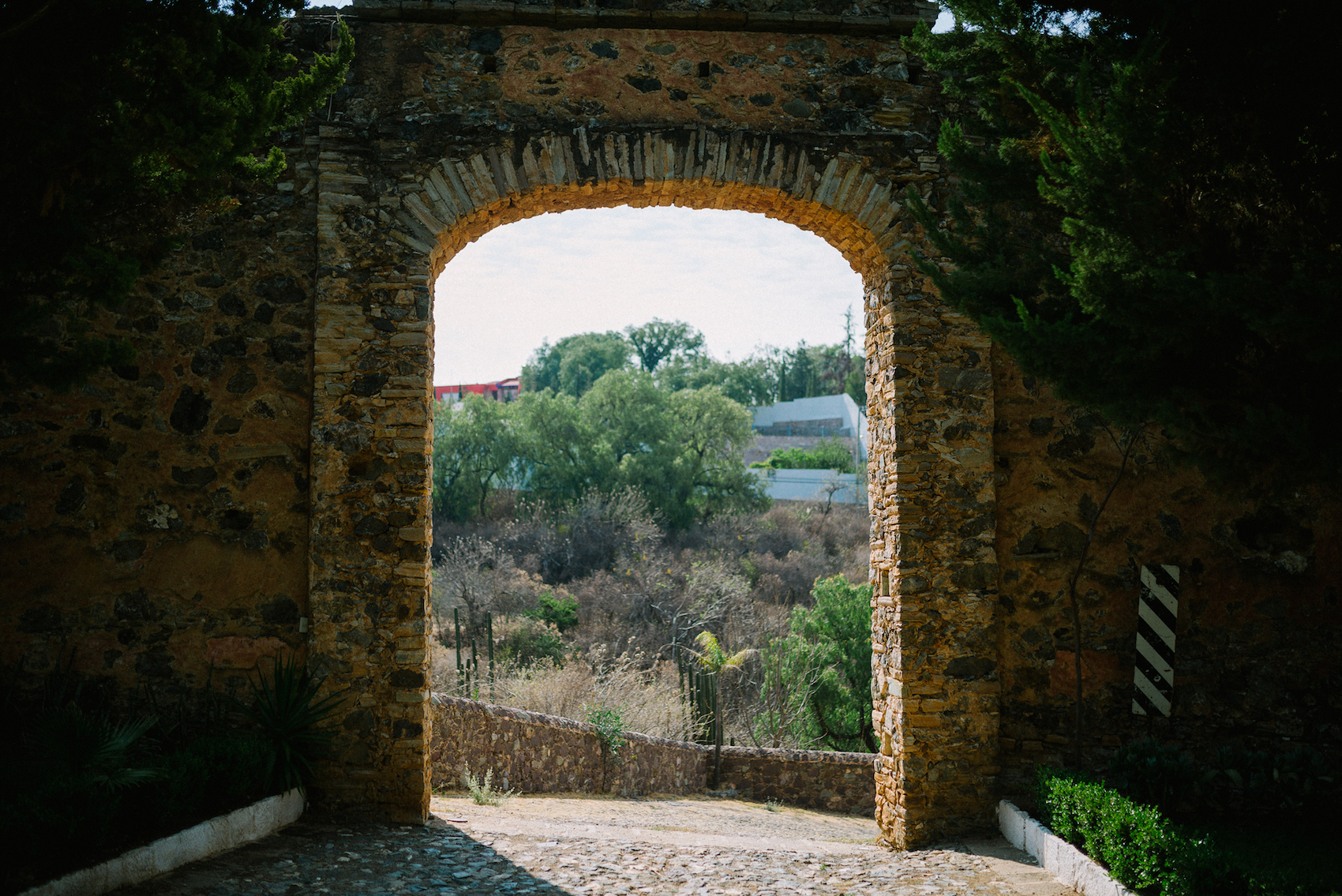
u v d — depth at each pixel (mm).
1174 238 4426
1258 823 6078
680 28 7320
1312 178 4418
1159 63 4105
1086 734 7012
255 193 7090
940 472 7082
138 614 6742
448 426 42750
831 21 7301
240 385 6973
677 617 26734
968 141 7301
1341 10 3875
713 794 12914
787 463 49031
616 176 7129
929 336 7180
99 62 4336
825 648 18891
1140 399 4543
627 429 43062
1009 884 5543
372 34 7148
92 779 4773
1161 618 7098
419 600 6746
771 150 7234
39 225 4301
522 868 5664
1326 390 4324
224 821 5449
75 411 6848
